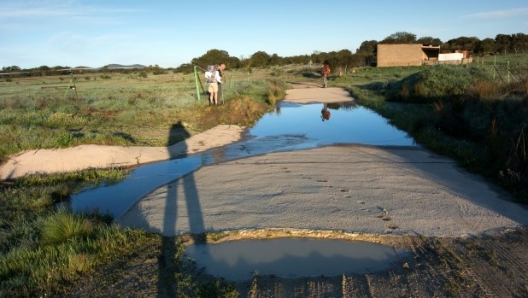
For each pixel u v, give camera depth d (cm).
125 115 1475
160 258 475
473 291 383
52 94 2355
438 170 815
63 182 829
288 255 482
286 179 776
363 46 8925
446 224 543
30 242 505
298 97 2445
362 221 561
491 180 733
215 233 538
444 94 1786
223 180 794
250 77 4144
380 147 1056
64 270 428
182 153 1073
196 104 1677
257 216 591
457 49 5784
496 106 1078
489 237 500
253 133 1343
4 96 2319
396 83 2384
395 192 680
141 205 674
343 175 793
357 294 387
